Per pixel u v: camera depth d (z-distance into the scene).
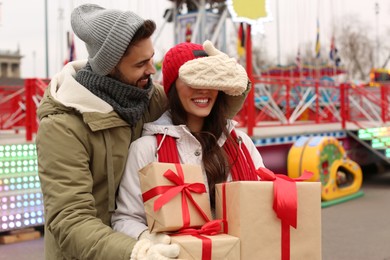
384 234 6.36
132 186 1.98
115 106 1.95
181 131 2.06
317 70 23.45
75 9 2.02
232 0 8.38
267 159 8.65
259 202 1.73
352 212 7.84
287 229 1.77
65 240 1.77
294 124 10.99
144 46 1.94
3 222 5.98
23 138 8.00
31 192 6.20
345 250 5.63
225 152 2.13
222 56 1.98
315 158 8.33
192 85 1.94
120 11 1.91
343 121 11.00
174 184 1.77
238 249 1.69
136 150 2.03
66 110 1.92
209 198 2.03
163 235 1.70
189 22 15.72
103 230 1.75
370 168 13.09
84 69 2.05
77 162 1.85
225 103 2.19
